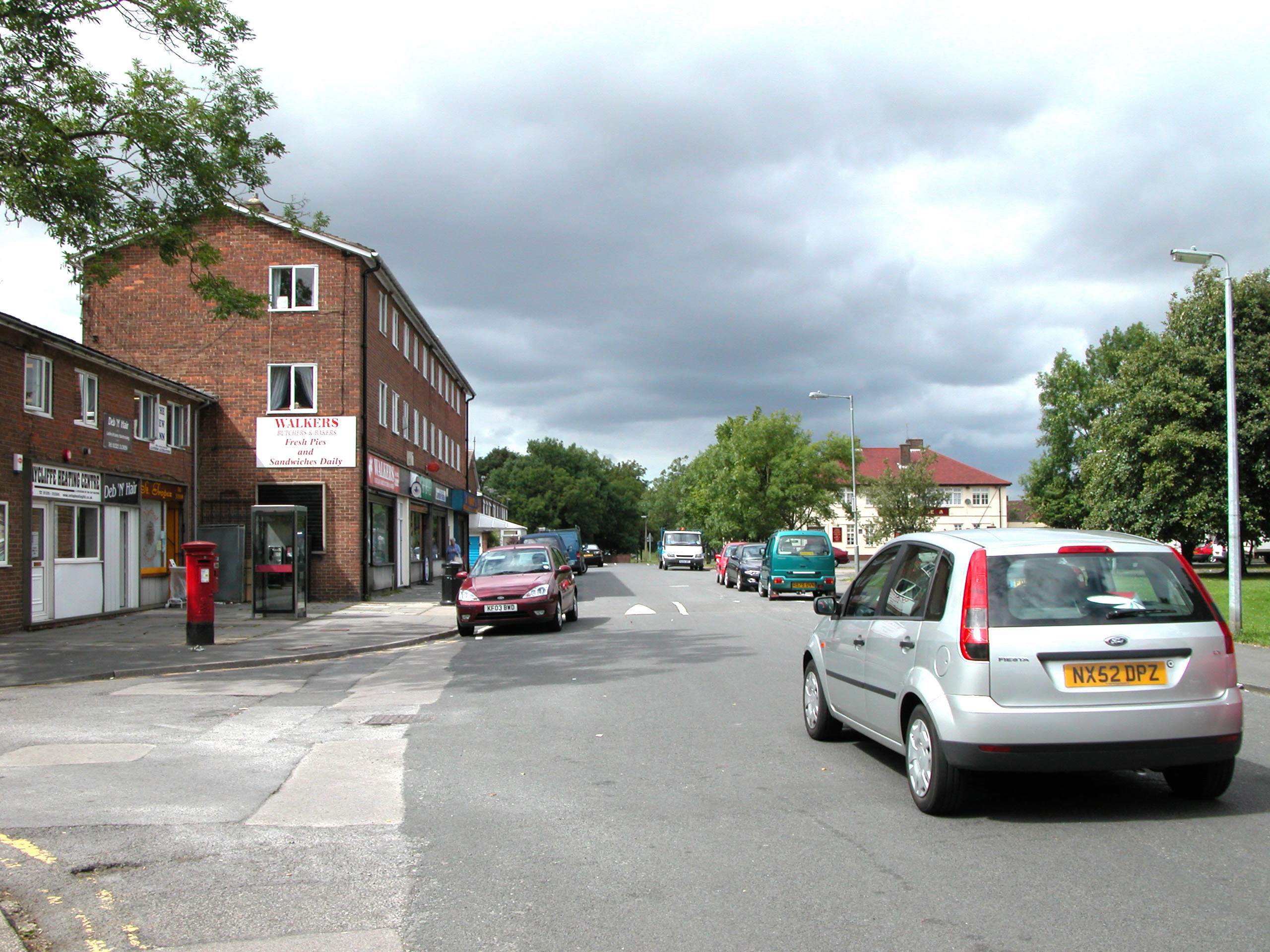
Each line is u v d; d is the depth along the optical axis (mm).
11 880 4707
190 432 25000
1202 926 3975
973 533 6262
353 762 7352
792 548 27703
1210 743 5414
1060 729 5305
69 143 14711
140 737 8383
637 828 5516
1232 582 15484
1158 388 32375
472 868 4844
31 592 17359
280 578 21078
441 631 18219
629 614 22547
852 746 7711
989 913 4148
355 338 26750
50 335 17359
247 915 4242
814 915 4156
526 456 114938
